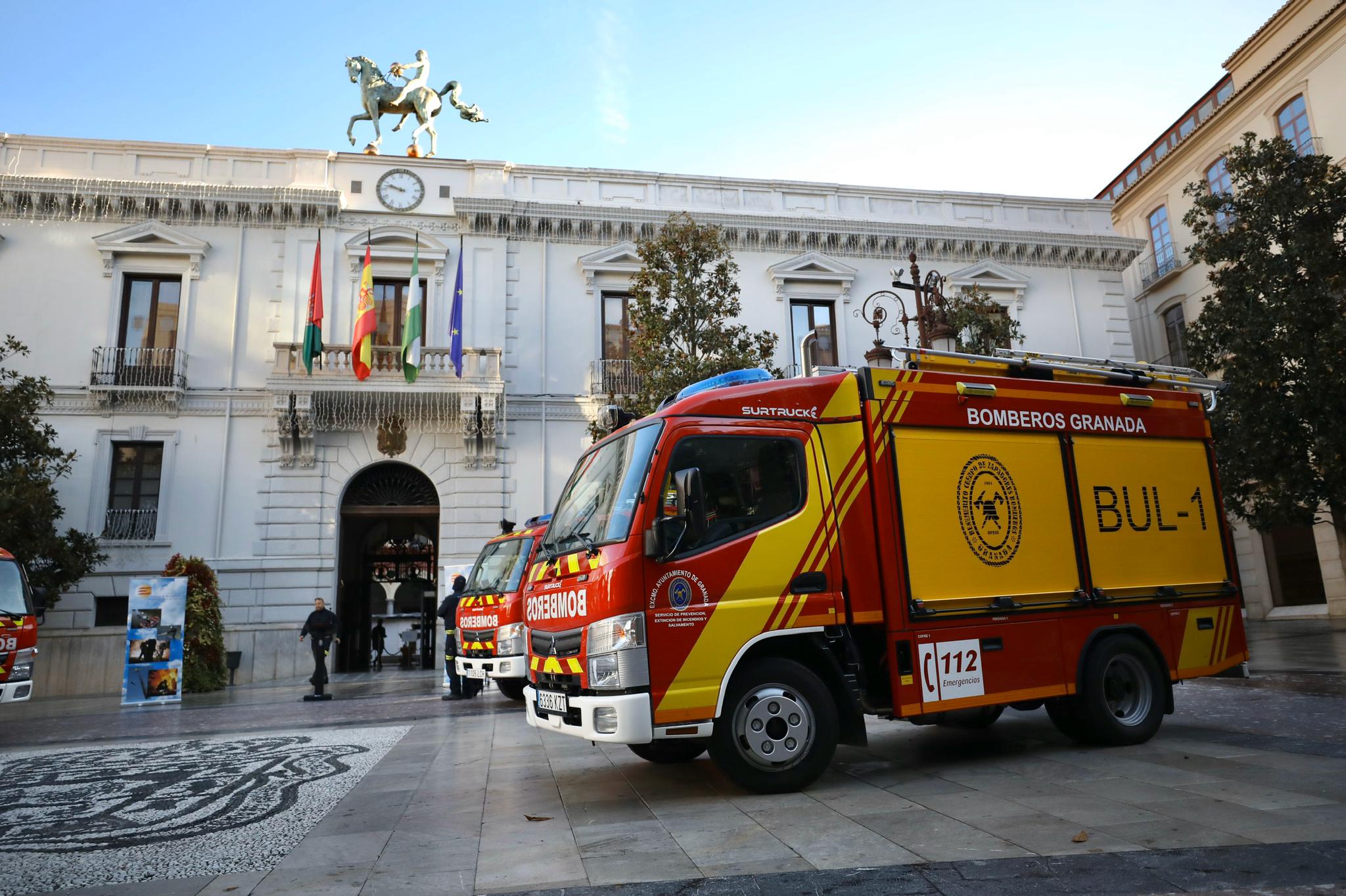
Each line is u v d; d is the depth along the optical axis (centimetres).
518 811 555
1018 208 2716
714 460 581
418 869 424
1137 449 741
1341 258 1761
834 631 588
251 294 2172
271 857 459
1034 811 486
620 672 522
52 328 2080
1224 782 533
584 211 2339
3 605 1147
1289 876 357
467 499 2159
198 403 2098
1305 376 1756
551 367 2283
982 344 2045
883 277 2550
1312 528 2503
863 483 618
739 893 366
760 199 2525
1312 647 1546
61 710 1451
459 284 2138
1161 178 3025
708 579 553
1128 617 696
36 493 1684
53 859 466
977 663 622
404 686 1741
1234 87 2750
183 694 1703
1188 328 2031
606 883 389
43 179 2095
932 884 366
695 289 1836
